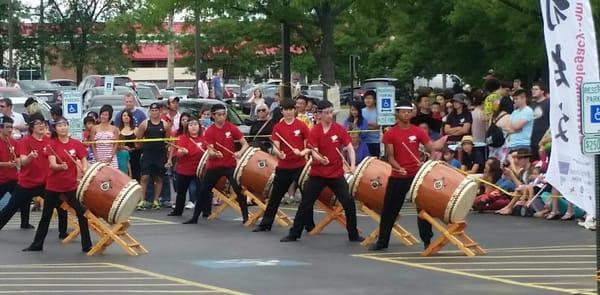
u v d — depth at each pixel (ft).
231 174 62.54
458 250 50.49
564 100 50.98
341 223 57.67
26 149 55.88
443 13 125.29
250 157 61.57
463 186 47.60
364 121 73.15
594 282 40.06
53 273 44.52
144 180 71.67
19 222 65.51
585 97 34.78
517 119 66.59
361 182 53.16
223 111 62.08
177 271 44.42
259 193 61.46
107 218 50.24
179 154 66.49
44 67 239.50
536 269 43.75
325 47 107.76
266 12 107.24
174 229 60.64
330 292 38.65
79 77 217.36
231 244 53.72
